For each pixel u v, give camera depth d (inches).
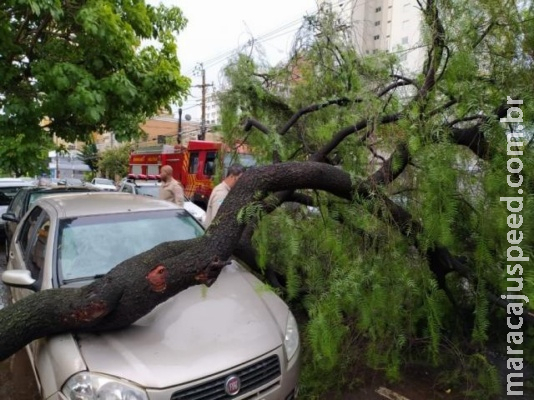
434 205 102.7
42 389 93.0
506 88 110.2
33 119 235.0
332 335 100.9
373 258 108.2
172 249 97.5
